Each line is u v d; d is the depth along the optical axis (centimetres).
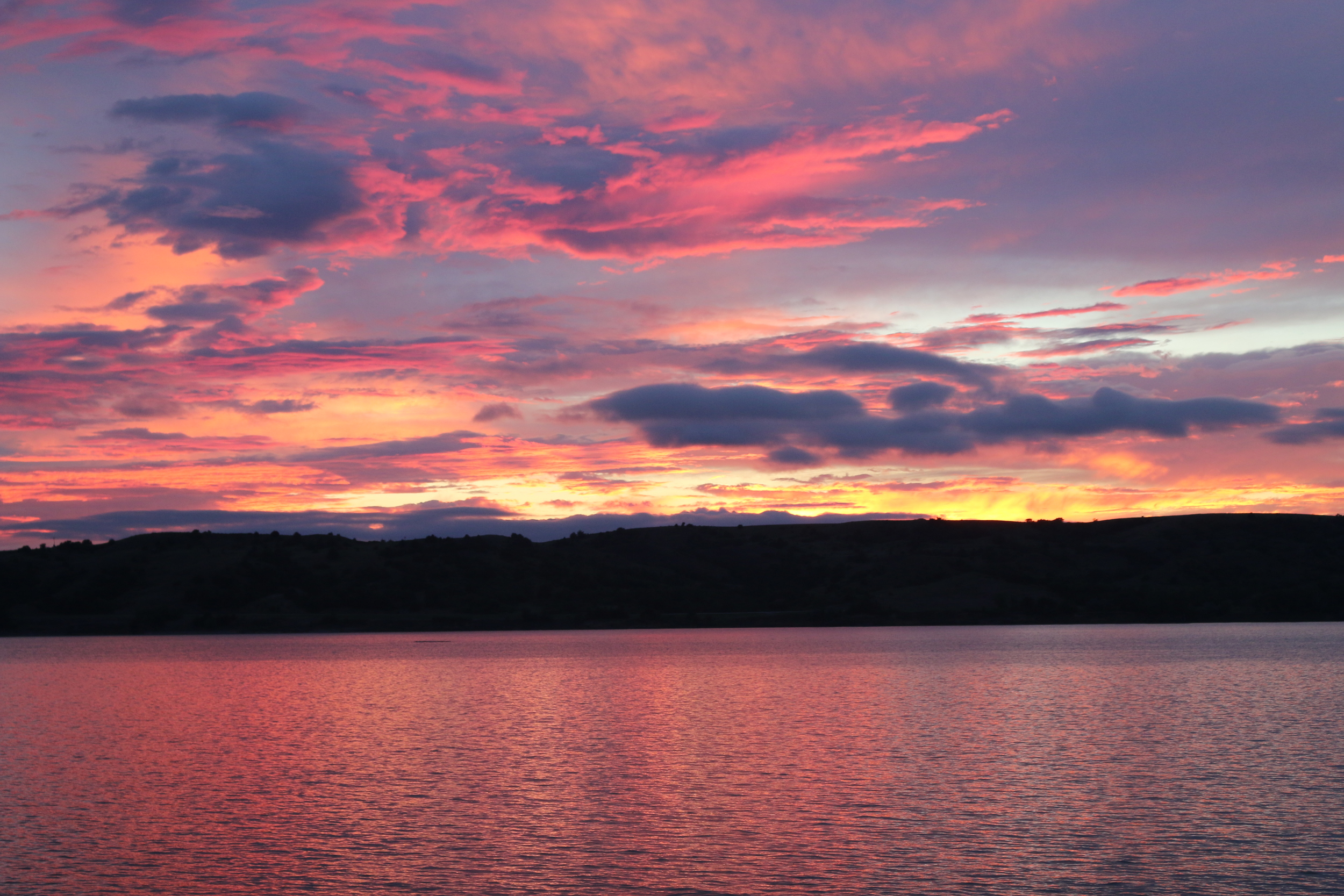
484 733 5934
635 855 3166
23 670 11756
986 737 5497
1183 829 3412
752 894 2792
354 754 5162
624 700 7794
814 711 6856
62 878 2983
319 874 2997
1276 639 14875
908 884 2861
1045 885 2844
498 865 3069
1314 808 3691
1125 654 11969
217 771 4672
